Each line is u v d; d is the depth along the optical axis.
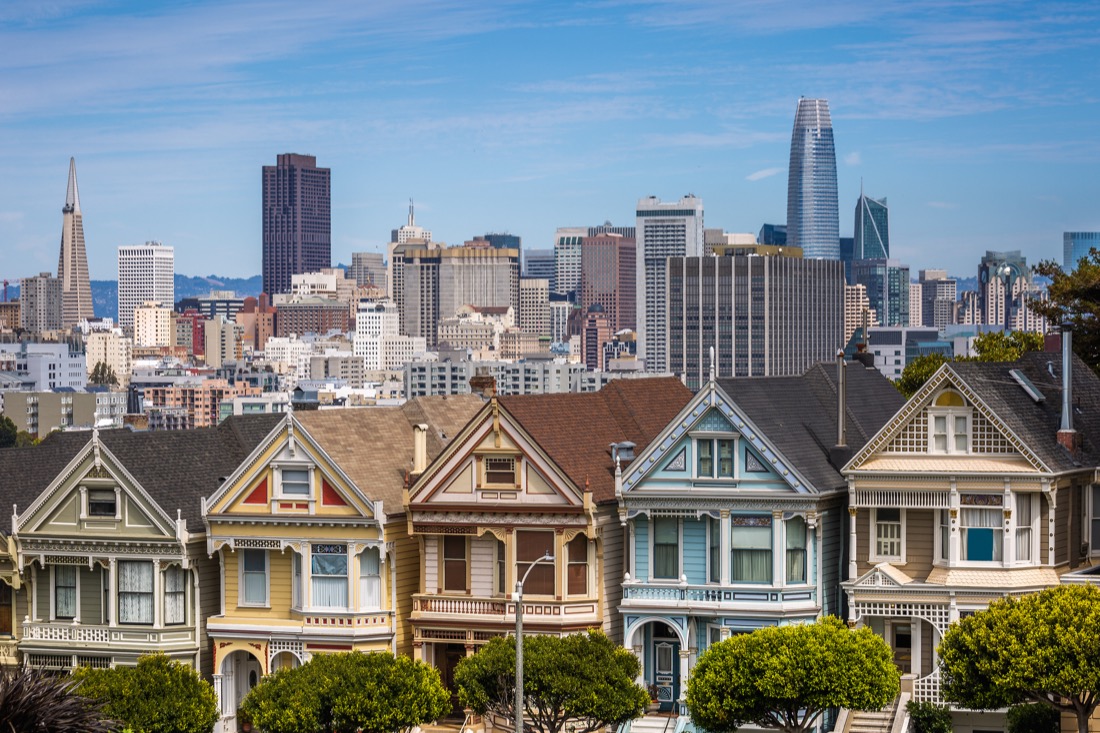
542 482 98.69
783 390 102.31
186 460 106.75
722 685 89.88
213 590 104.44
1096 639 84.75
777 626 93.50
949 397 94.88
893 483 95.00
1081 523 97.69
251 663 104.62
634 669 93.50
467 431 100.12
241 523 102.19
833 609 98.50
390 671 93.31
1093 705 87.44
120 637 103.19
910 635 96.69
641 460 98.19
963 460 94.38
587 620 98.50
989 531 94.06
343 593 101.25
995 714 94.19
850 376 108.19
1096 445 98.81
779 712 91.12
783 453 95.88
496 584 100.44
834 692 88.56
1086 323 121.94
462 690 93.50
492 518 99.50
